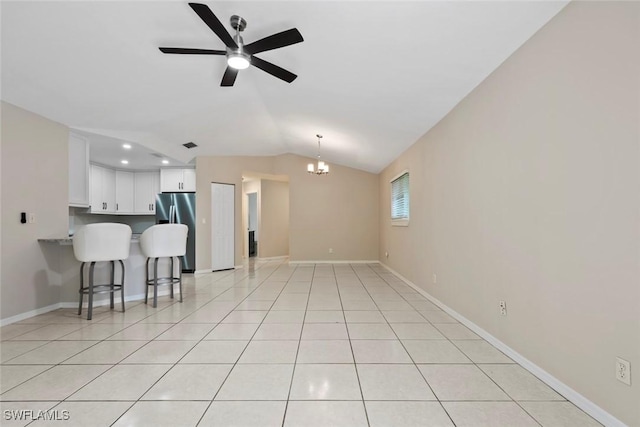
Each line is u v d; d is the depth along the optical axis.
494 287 2.46
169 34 2.55
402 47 2.44
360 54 2.66
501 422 1.53
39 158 3.55
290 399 1.74
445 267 3.43
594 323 1.57
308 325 2.98
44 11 2.18
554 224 1.83
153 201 6.86
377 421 1.54
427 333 2.76
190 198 6.36
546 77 1.89
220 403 1.70
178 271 4.34
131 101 3.69
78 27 2.37
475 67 2.48
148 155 5.55
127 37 2.55
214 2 2.16
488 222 2.55
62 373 2.04
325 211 7.57
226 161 6.78
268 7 2.20
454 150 3.21
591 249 1.58
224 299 4.06
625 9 1.40
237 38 2.33
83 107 3.59
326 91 3.56
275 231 8.75
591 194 1.58
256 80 3.68
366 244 7.58
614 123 1.46
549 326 1.87
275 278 5.63
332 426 1.51
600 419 1.53
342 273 6.14
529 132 2.05
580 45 1.64
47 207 3.63
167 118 4.40
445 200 3.45
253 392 1.81
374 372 2.04
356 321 3.10
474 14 1.94
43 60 2.71
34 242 3.43
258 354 2.33
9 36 2.38
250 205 10.48
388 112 3.75
